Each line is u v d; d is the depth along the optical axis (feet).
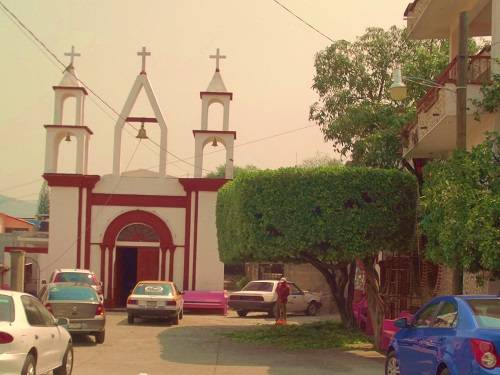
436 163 50.06
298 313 109.91
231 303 103.24
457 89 46.44
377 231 59.47
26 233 144.46
